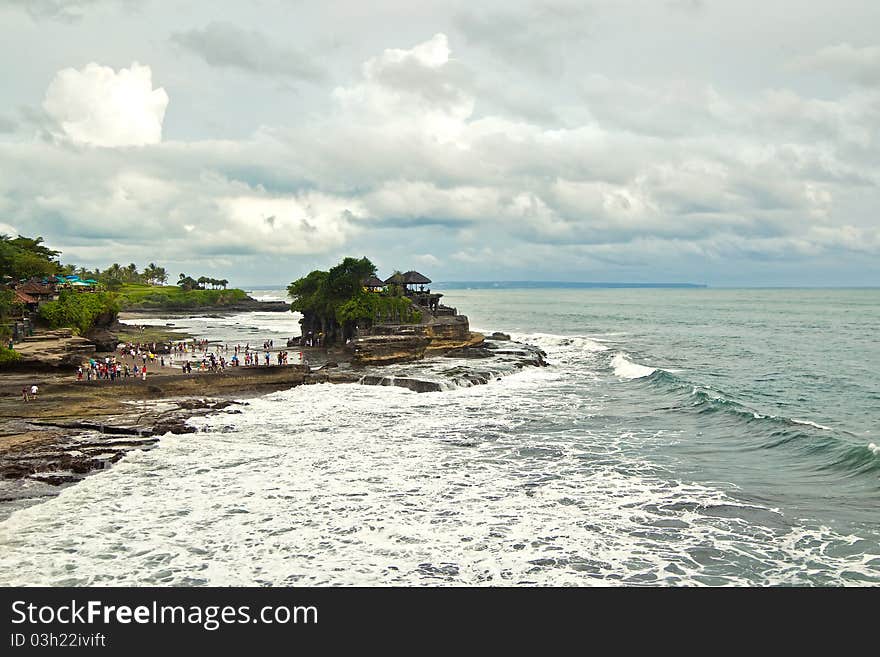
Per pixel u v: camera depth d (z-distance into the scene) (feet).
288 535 80.74
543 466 108.99
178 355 274.16
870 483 95.76
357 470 107.24
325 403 169.89
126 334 381.60
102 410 155.33
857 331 423.64
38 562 73.61
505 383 202.80
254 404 168.14
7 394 166.81
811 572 70.13
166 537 80.12
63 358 201.05
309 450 120.37
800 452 113.70
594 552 75.72
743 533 80.02
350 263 311.06
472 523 84.23
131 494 95.35
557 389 190.19
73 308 296.51
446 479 102.37
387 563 73.46
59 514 87.45
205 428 138.51
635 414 150.92
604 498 92.84
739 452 116.26
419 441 127.13
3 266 339.98
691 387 177.88
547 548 76.79
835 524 82.02
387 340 242.78
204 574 71.00
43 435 127.13
